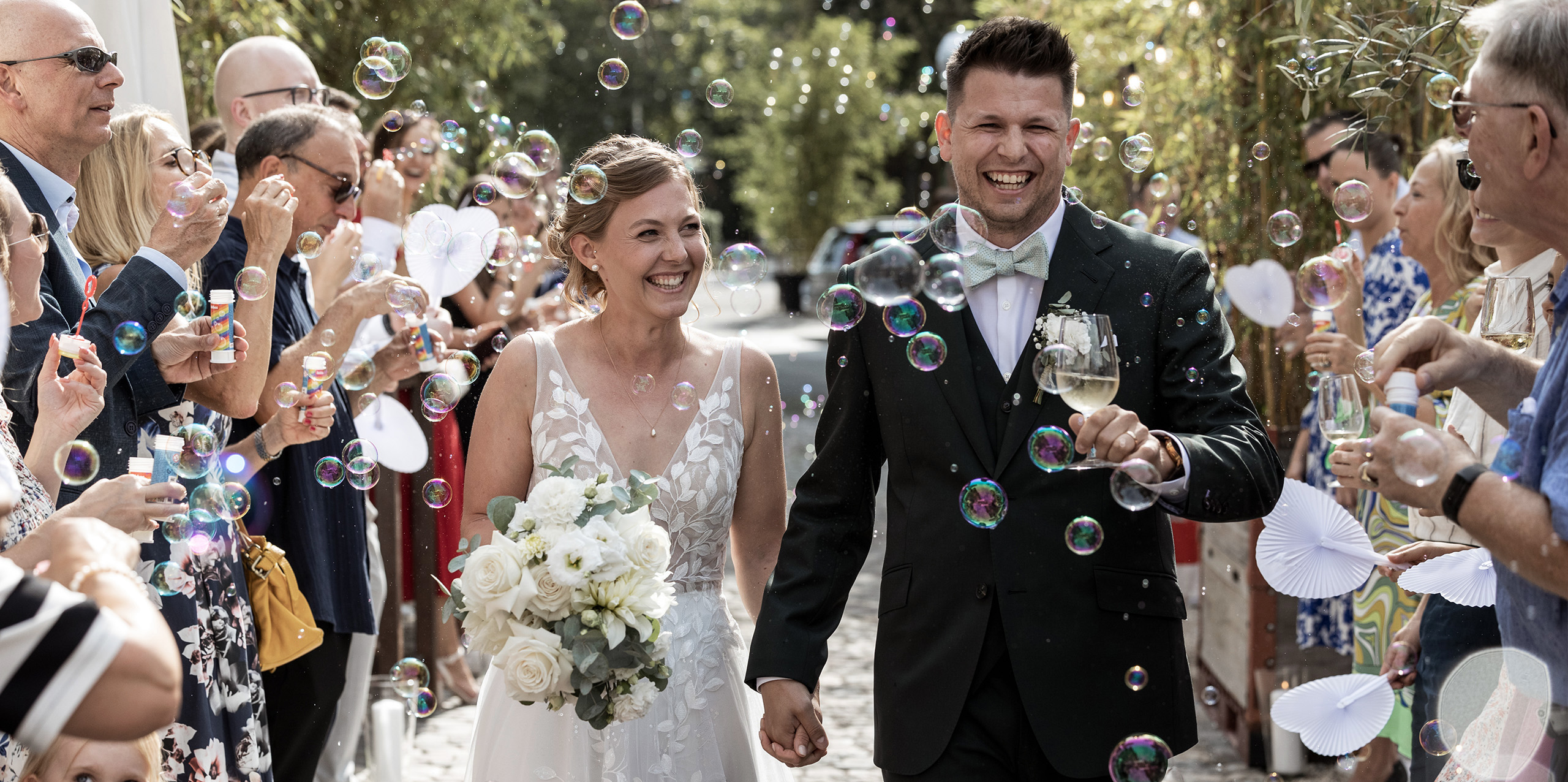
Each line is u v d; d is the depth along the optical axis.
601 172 2.11
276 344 2.81
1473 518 1.44
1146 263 1.88
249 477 2.60
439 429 4.07
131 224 2.44
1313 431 3.49
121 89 3.03
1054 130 1.86
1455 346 1.64
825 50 20.77
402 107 6.45
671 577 2.20
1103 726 1.81
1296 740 3.39
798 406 10.13
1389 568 2.17
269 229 2.49
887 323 1.95
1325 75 2.67
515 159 2.99
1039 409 1.86
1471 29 1.52
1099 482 1.85
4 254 1.78
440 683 4.24
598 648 1.79
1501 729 1.82
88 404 1.90
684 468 2.20
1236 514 1.71
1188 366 1.82
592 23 18.27
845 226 19.20
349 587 2.84
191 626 2.23
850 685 4.35
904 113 20.64
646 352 2.22
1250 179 4.12
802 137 20.86
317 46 5.88
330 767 3.22
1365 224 3.61
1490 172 1.48
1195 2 4.04
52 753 1.74
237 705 2.38
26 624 1.07
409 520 4.16
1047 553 1.84
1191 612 4.46
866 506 2.06
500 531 1.92
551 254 2.26
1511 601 1.62
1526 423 1.55
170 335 2.27
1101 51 5.68
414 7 6.58
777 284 20.52
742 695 2.23
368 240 3.70
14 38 2.17
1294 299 3.99
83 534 1.25
